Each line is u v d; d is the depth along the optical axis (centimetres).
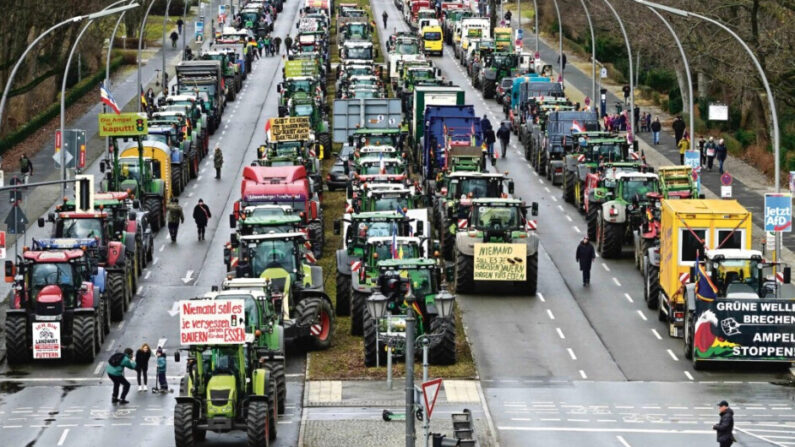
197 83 18750
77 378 8719
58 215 10075
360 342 9369
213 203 14238
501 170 16075
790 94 14975
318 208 11856
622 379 8631
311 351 9150
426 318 8800
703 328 8706
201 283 11088
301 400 8150
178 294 10731
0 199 14375
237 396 7106
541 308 10250
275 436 7400
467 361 8919
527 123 16750
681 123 17212
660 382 8575
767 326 8675
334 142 17762
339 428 7588
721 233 9225
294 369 8806
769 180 15100
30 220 13525
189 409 7000
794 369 8788
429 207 13150
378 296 7719
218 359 7144
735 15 16038
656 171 13712
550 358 9056
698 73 18538
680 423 7756
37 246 9250
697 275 8762
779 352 8681
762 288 8812
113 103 13075
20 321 8888
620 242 11712
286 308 8875
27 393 8394
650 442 7425
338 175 14750
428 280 8781
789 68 14775
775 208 10044
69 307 8981
